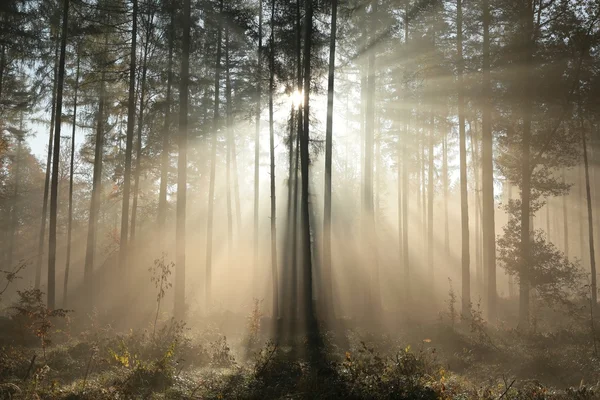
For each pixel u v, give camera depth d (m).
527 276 21.22
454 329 18.59
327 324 21.66
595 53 21.67
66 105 30.27
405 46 27.75
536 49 21.59
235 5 29.56
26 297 16.36
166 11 24.83
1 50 27.38
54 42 25.69
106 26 25.41
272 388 10.88
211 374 12.06
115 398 9.48
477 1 22.28
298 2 25.39
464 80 23.38
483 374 12.69
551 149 22.23
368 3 24.94
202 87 29.75
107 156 33.19
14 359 12.12
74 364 12.20
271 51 27.30
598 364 12.63
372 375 10.77
